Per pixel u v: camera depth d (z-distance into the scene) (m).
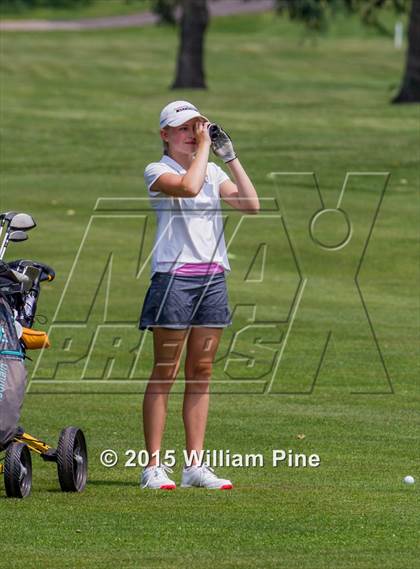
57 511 24.62
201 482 27.22
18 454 25.56
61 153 95.44
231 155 27.20
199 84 146.50
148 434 27.23
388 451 31.53
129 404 37.75
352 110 116.06
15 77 152.75
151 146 98.56
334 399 38.47
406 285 61.22
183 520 23.86
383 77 168.00
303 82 158.25
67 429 26.84
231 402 38.03
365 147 93.56
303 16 148.12
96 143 99.75
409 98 121.69
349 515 24.38
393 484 27.64
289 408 37.16
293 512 24.62
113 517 24.09
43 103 126.88
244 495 26.36
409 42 122.06
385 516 24.31
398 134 99.88
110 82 151.12
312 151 92.81
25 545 21.94
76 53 183.12
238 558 21.11
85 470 27.28
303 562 20.89
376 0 140.88
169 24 157.62
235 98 131.50
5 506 25.03
